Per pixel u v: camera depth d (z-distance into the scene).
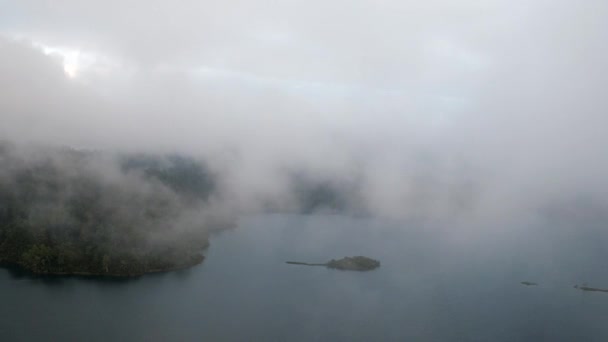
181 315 125.50
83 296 134.12
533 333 127.25
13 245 154.38
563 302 154.12
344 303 143.00
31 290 135.75
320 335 118.44
